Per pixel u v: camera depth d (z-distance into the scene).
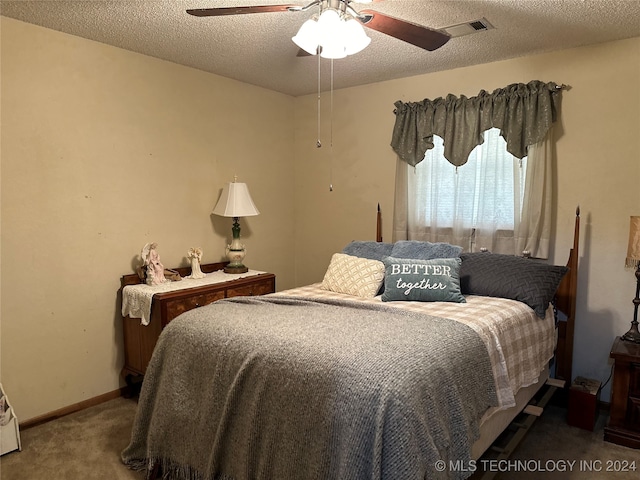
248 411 1.72
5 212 2.48
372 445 1.40
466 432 1.63
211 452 1.79
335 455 1.46
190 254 3.26
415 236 3.57
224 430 1.77
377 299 2.69
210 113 3.53
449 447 1.55
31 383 2.64
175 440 1.98
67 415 2.78
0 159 2.44
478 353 1.87
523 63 3.05
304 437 1.55
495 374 2.02
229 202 3.46
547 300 2.57
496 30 2.56
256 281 3.36
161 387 2.06
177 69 3.27
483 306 2.40
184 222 3.41
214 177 3.61
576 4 2.20
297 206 4.38
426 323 1.96
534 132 2.96
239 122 3.77
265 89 3.98
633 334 2.60
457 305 2.43
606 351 2.89
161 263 3.24
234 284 3.18
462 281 2.79
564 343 2.93
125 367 3.04
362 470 1.40
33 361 2.64
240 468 1.72
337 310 2.20
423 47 2.11
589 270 2.91
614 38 2.69
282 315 2.10
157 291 2.82
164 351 2.11
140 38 2.74
